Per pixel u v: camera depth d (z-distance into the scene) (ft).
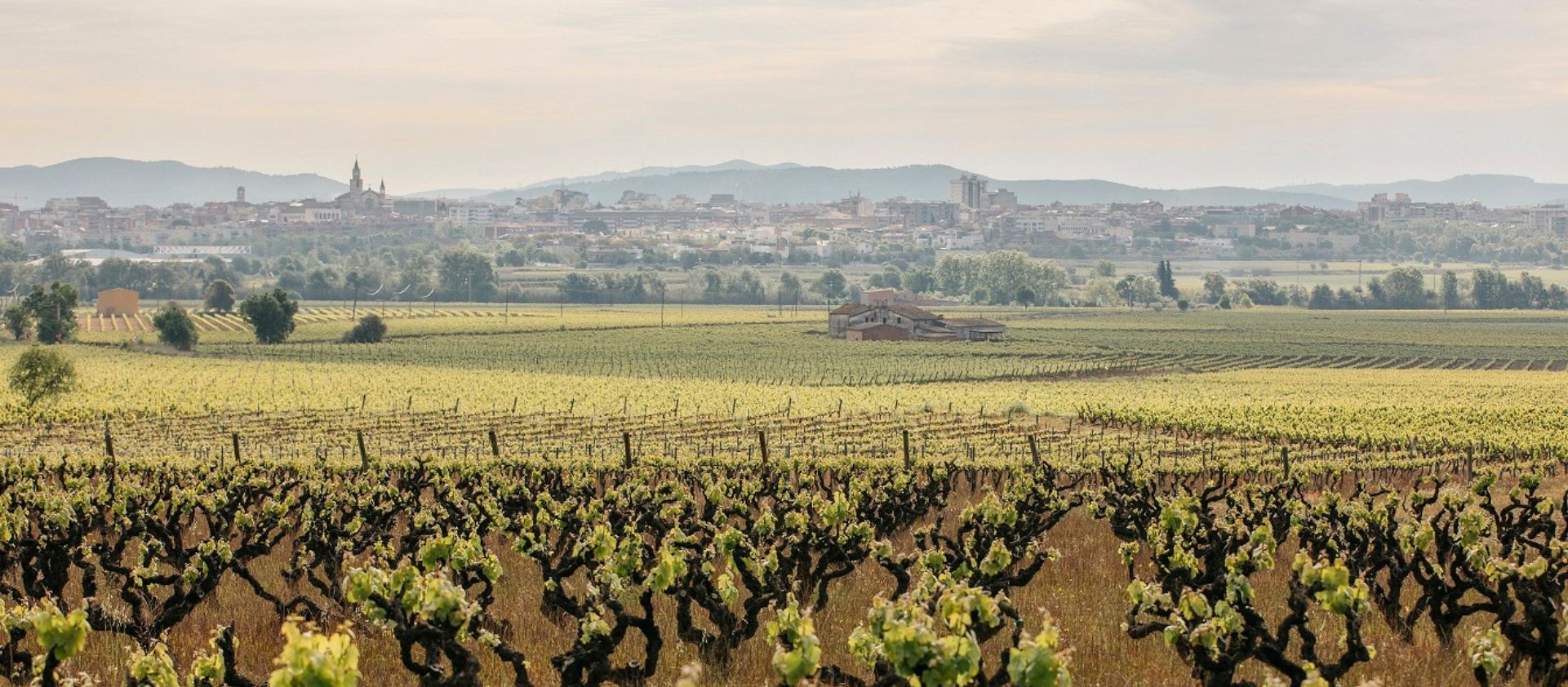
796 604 56.24
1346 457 198.18
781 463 146.41
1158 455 197.16
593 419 277.03
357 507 103.40
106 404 286.25
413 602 55.01
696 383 375.25
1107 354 529.45
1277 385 395.34
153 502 102.99
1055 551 75.46
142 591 73.61
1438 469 180.65
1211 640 55.06
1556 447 195.42
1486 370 489.67
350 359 481.46
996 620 57.62
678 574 62.59
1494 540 95.45
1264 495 109.19
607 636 57.00
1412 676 60.34
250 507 121.49
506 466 151.12
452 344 549.54
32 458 151.84
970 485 156.97
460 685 52.85
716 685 59.67
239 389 338.75
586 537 86.02
